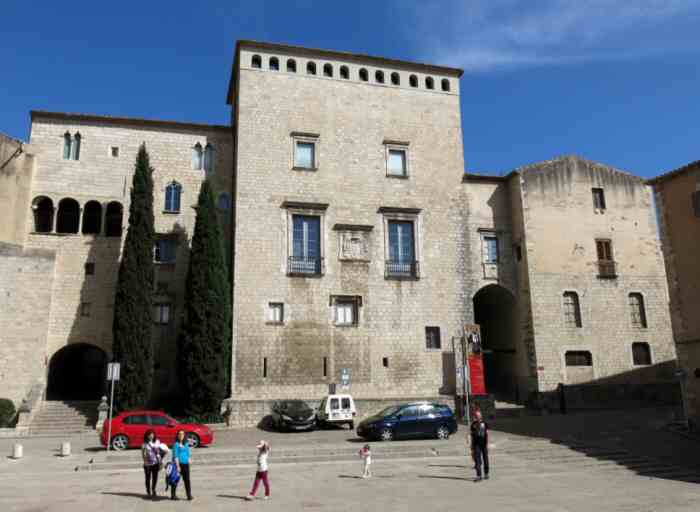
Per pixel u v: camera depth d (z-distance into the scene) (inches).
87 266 1376.7
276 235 1391.5
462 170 1551.4
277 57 1497.3
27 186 1368.1
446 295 1465.3
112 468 813.9
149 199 1321.4
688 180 1016.9
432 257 1478.8
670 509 592.4
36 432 1155.9
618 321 1508.4
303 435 1131.3
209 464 858.8
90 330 1344.7
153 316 1293.1
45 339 1291.8
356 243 1434.5
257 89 1462.8
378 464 867.4
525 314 1483.8
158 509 578.6
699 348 989.2
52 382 1428.4
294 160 1444.4
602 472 819.4
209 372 1246.9
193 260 1300.4
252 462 872.9
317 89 1503.4
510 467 848.3
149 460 640.4
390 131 1529.3
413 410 1075.9
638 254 1565.0
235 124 1523.1
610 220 1569.9
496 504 611.2
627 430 1075.9
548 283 1486.2
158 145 1470.2
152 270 1294.3
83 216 1412.4
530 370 1450.5
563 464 869.8
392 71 1576.0
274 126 1451.8
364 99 1531.7
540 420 1255.5
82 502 607.2
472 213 1535.4
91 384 1513.3
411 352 1408.7
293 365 1332.4
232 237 1454.2
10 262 1290.6
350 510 579.2
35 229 1382.9
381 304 1418.6
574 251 1523.1
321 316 1375.5
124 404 1202.0
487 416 1381.6
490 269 1514.5
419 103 1568.7
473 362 1424.7
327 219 1432.1
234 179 1471.5
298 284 1378.0
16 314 1274.6
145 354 1243.2
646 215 1596.9
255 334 1326.3
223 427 1226.0
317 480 749.3
